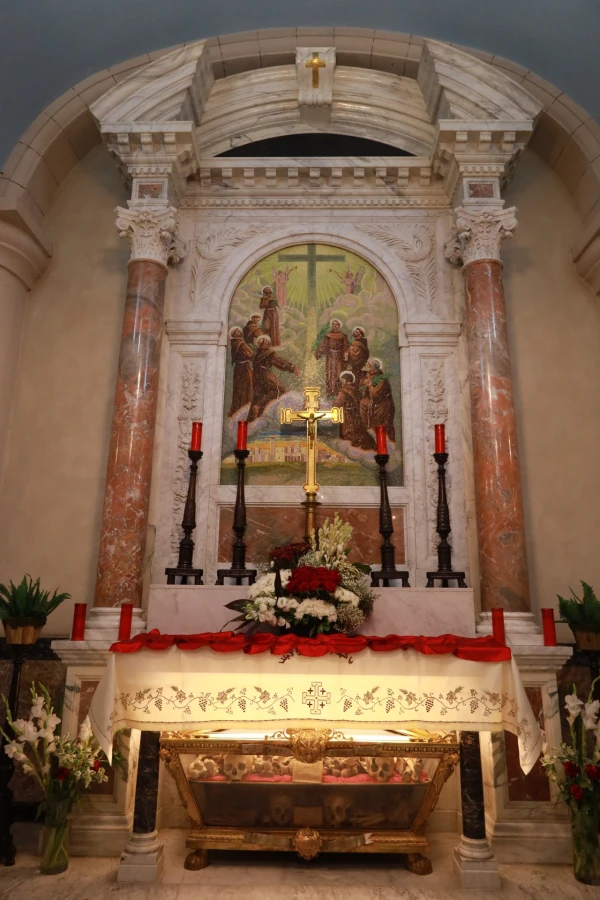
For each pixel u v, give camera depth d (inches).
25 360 236.8
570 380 233.5
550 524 220.2
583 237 237.9
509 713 137.1
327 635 146.0
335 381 232.5
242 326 238.5
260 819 151.2
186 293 238.8
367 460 223.8
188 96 234.1
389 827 151.8
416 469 219.6
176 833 176.7
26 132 238.4
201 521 214.7
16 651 162.9
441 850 165.9
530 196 255.0
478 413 209.2
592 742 184.7
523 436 228.1
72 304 243.0
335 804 150.5
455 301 236.1
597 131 240.2
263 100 253.8
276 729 139.9
